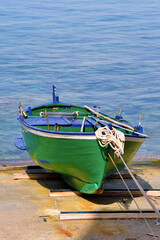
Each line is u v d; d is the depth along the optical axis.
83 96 21.41
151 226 7.11
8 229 6.91
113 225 7.13
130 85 23.88
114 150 7.69
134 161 12.48
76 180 8.51
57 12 53.91
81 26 44.72
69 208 7.92
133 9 57.94
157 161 12.47
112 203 8.25
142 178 10.02
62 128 9.57
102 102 20.38
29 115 10.88
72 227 7.02
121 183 9.57
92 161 7.73
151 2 67.06
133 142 8.08
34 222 7.22
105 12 54.41
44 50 33.59
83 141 7.48
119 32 41.84
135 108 19.47
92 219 7.37
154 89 23.00
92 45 35.78
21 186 9.23
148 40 38.31
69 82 24.31
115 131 7.56
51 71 26.94
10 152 13.82
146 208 7.95
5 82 23.88
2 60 29.81
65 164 8.10
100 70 27.34
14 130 16.11
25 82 23.98
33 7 58.16
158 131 16.28
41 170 10.31
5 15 51.09
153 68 28.14
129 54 32.56
